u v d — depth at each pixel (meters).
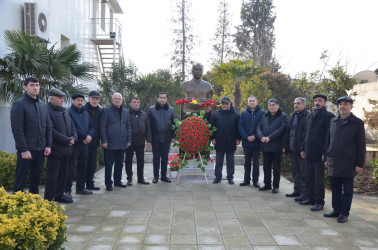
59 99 4.34
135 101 5.74
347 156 3.89
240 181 6.41
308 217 4.14
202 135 6.03
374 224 3.91
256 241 3.31
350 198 3.95
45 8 8.59
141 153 5.93
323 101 4.49
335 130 4.01
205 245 3.19
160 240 3.30
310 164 4.61
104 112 5.41
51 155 4.29
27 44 6.03
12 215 2.13
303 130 4.88
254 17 27.48
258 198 5.09
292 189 5.77
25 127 3.88
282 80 15.58
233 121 6.02
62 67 6.41
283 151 5.46
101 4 15.48
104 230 3.56
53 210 2.40
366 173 7.29
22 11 7.55
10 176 5.34
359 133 3.87
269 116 5.54
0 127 6.74
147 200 4.87
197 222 3.88
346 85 8.15
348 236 3.48
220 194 5.32
